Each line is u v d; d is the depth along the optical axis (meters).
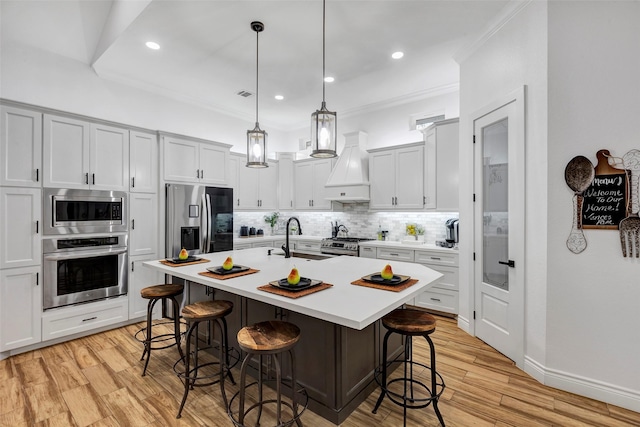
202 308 2.19
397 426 1.94
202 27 2.96
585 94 2.22
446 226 4.19
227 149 4.68
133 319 3.70
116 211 3.52
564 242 2.29
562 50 2.29
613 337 2.15
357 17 2.83
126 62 3.67
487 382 2.42
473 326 3.30
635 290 2.09
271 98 4.89
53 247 3.08
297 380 2.17
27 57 3.35
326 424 1.95
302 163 5.89
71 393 2.28
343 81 4.27
